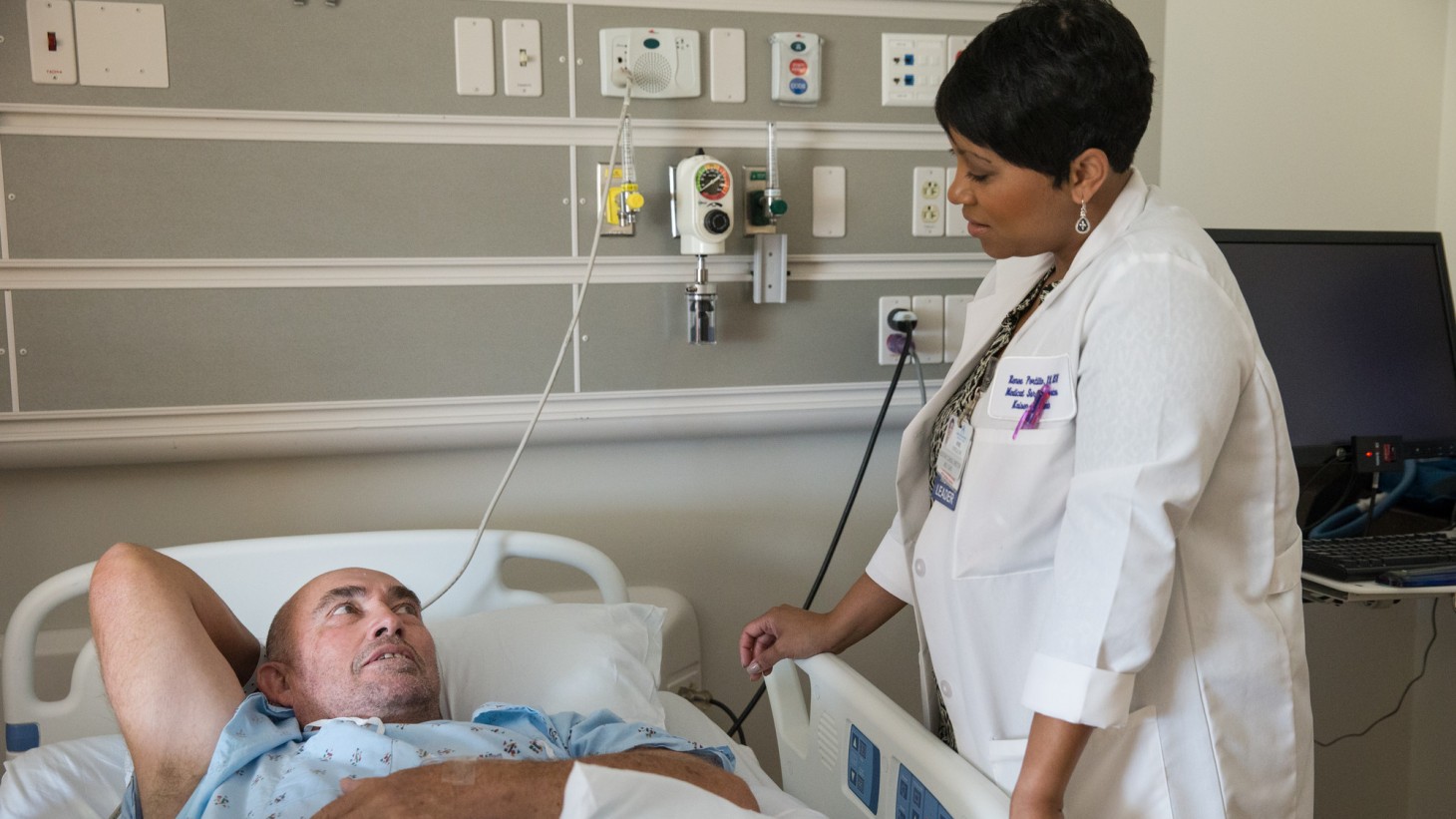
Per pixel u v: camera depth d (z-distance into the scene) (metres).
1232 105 2.13
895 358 2.01
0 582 1.76
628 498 1.99
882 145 1.96
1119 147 1.08
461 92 1.77
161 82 1.67
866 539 2.12
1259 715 1.12
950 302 2.03
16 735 1.52
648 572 2.01
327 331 1.78
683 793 0.95
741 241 1.92
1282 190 2.18
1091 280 1.10
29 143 1.64
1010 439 1.16
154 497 1.80
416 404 1.82
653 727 1.35
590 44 1.82
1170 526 0.99
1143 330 1.02
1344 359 1.85
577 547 1.72
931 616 1.29
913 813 1.21
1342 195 2.21
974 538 1.18
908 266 2.00
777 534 2.07
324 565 1.66
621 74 1.81
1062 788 1.02
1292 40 2.14
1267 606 1.14
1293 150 2.17
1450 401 1.90
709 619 2.05
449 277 1.81
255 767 1.24
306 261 1.75
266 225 1.73
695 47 1.85
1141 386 1.00
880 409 2.03
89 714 1.54
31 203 1.65
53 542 1.77
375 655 1.37
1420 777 2.29
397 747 1.22
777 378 1.97
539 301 1.85
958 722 1.27
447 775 1.09
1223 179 2.15
